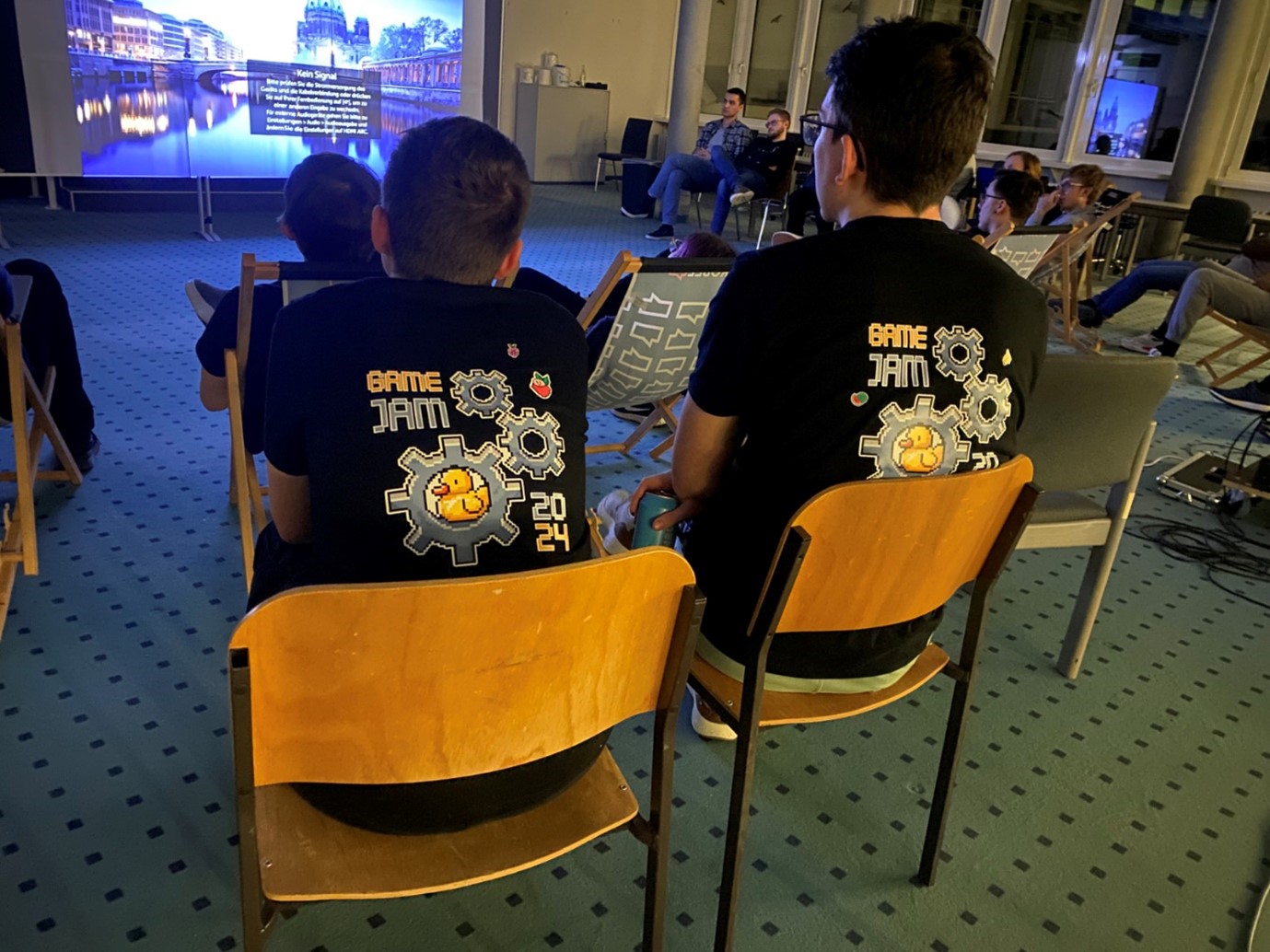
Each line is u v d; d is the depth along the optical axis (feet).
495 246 3.56
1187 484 10.52
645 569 3.03
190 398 10.63
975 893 5.00
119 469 8.80
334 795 3.31
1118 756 6.19
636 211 26.53
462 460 3.31
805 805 5.54
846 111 3.94
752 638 3.96
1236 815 5.73
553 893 4.79
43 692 5.83
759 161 23.75
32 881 4.55
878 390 3.90
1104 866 5.25
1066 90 27.37
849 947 4.61
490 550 3.35
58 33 17.47
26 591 6.81
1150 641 7.61
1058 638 7.54
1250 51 23.85
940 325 3.98
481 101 23.54
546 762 3.40
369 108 21.77
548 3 30.81
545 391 3.49
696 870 5.02
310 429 3.26
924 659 4.79
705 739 6.01
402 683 2.89
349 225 6.28
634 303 7.16
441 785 3.24
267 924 3.15
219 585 7.13
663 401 9.98
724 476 4.54
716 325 4.12
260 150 20.48
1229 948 4.77
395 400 3.27
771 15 31.81
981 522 4.13
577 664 3.11
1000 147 28.73
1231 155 25.09
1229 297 14.56
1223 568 8.91
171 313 13.67
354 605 2.67
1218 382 14.39
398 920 4.56
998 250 12.34
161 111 18.97
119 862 4.71
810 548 3.75
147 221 20.25
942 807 4.86
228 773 5.35
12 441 9.00
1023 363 4.22
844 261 3.91
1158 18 25.26
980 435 4.10
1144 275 17.21
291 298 5.90
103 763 5.32
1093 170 16.16
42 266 7.98
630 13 32.83
